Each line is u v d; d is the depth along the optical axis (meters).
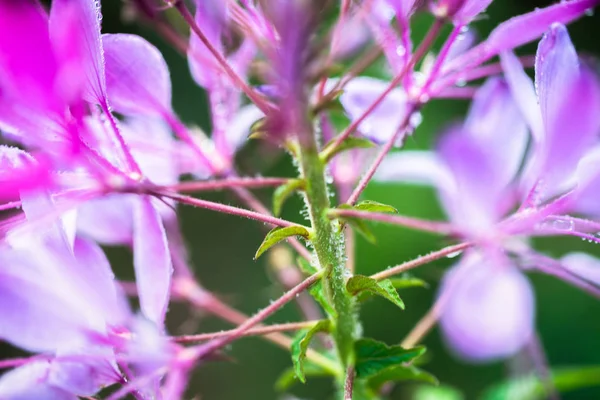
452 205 0.20
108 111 0.19
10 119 0.17
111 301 0.18
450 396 0.26
